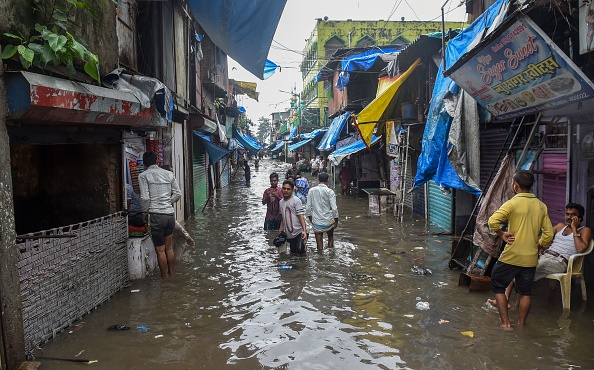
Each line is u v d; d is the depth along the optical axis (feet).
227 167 95.76
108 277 19.90
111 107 16.74
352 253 29.14
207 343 15.52
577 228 18.78
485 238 21.01
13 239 12.89
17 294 13.03
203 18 26.43
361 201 58.75
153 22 32.42
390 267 25.55
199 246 31.71
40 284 14.67
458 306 19.02
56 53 13.66
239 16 25.29
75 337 15.80
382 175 63.36
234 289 21.58
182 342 15.58
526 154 21.99
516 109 21.15
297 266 25.91
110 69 19.47
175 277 23.58
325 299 20.12
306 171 127.24
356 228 38.73
